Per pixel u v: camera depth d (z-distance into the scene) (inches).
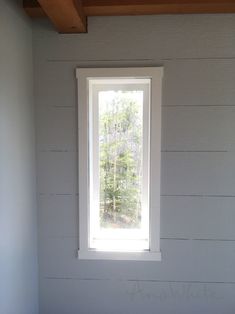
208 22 67.4
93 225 74.7
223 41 67.4
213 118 68.8
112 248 72.4
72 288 73.4
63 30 67.6
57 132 71.3
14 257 58.9
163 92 68.9
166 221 70.9
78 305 73.5
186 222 70.8
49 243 73.2
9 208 56.6
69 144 71.4
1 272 53.0
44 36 69.6
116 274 72.4
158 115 68.6
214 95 68.4
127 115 72.9
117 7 63.2
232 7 63.7
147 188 73.1
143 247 72.6
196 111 68.8
